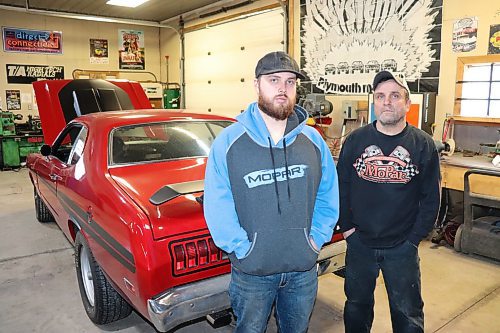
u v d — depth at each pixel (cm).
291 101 151
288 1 690
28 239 423
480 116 440
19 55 948
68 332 254
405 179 189
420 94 467
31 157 430
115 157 261
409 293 196
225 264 201
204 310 192
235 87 863
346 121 590
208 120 321
